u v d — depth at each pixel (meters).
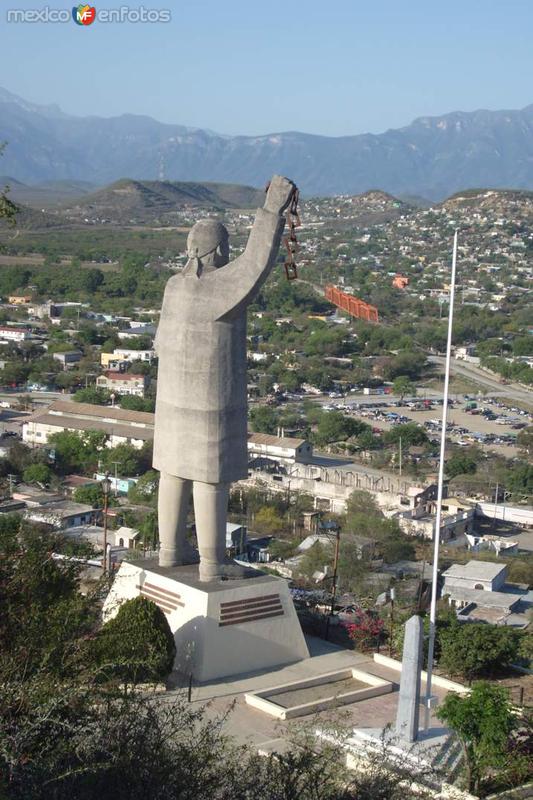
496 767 38.69
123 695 27.55
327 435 178.88
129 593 47.94
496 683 44.72
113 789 24.19
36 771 23.52
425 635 47.38
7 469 139.12
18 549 33.75
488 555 111.81
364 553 96.75
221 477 45.34
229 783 26.42
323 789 26.64
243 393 45.81
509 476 154.75
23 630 29.52
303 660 47.88
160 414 46.44
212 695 43.41
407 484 143.00
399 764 33.25
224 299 44.25
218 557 46.69
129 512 115.88
